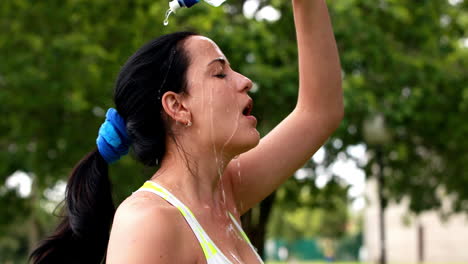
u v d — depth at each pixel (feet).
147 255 8.13
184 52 9.65
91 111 47.32
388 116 45.50
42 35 46.09
